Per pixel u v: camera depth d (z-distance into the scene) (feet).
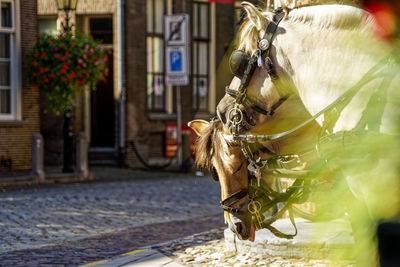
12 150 59.82
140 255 24.58
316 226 23.79
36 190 47.67
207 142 16.28
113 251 26.55
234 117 15.21
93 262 23.89
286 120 14.58
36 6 61.11
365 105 12.42
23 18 60.29
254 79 14.78
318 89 13.35
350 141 12.32
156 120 72.69
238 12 81.00
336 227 23.47
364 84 12.48
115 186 51.06
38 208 38.73
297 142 14.60
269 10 15.42
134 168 68.90
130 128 70.54
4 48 59.93
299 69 13.73
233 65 15.01
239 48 15.19
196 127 17.33
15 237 29.91
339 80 13.03
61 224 33.53
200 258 23.41
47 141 70.33
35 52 56.24
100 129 71.67
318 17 13.61
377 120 12.09
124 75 70.49
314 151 14.34
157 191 47.96
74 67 55.72
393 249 11.87
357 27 13.05
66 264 23.98
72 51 55.36
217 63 78.79
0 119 59.26
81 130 70.90
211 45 78.48
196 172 64.85
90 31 72.38
